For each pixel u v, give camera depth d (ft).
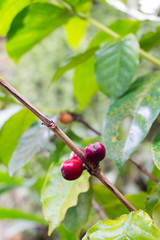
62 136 1.08
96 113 4.35
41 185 2.27
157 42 1.91
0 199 5.10
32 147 1.54
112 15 4.83
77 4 1.66
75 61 1.61
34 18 1.64
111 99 1.38
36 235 3.96
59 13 1.65
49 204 1.33
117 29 1.85
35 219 2.35
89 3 1.71
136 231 1.07
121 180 2.63
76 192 1.33
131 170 2.92
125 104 1.33
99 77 1.41
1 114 1.71
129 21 1.79
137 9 1.63
